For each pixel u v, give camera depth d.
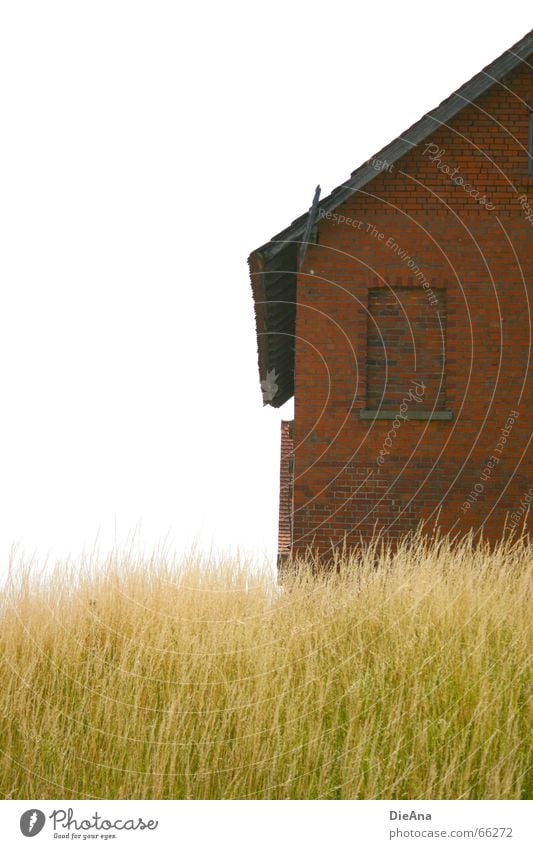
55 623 12.47
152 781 10.27
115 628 12.54
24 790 10.39
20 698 11.26
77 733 10.88
